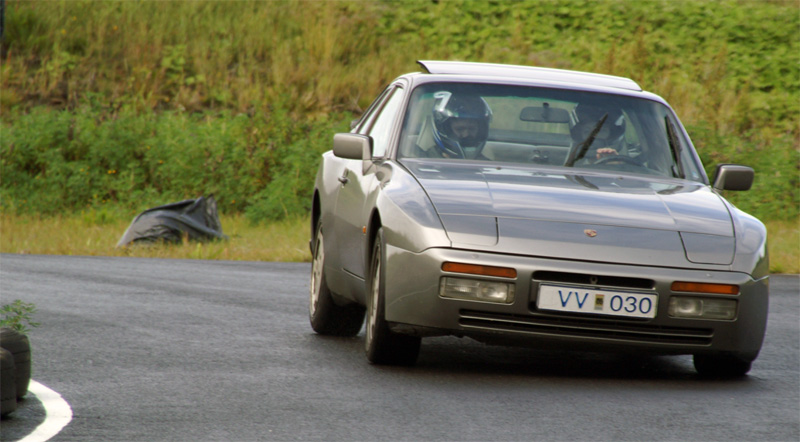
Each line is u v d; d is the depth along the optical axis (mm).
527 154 23266
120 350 22969
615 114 24344
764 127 72250
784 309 33844
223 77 77938
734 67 77938
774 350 25844
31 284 34594
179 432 15805
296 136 67438
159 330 25922
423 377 20375
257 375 20375
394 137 23734
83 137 67125
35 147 66000
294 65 79625
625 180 22656
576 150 23500
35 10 81938
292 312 30094
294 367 21312
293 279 38281
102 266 40688
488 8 85125
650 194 21641
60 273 37906
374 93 76875
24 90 74750
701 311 19328
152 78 77688
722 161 60875
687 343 19531
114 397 18188
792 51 78938
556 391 19391
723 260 19672
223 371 20766
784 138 66938
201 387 19141
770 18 81500
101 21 81625
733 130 69875
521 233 19453
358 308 25547
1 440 15203
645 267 19219
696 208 21156
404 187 21203
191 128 69188
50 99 74125
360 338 25938
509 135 23578
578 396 19000
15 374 17422
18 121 68562
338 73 78375
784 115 73750
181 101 75125
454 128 23609
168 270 40031
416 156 23219
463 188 20922
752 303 19703
